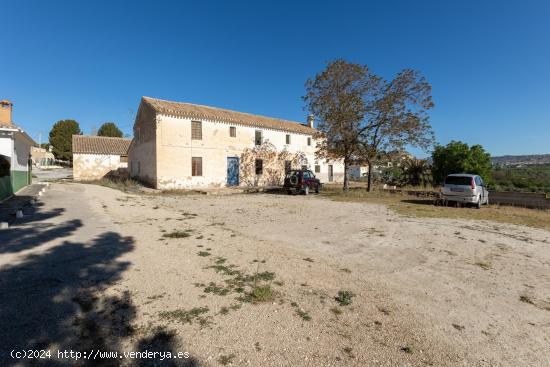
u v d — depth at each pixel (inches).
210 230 325.7
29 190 639.1
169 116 881.5
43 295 156.9
